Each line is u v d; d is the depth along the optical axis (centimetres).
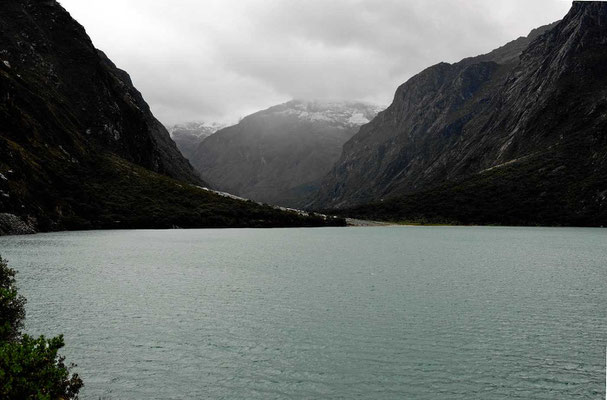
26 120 17550
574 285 5959
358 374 2955
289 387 2772
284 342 3559
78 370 2995
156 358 3209
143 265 7869
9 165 15025
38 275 6588
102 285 5853
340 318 4238
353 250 11119
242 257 9319
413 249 11456
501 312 4472
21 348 1869
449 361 3173
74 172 18938
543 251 10888
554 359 3216
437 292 5469
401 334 3762
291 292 5459
